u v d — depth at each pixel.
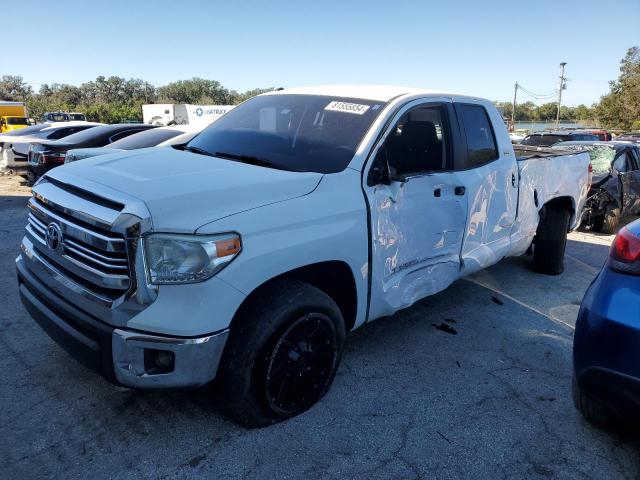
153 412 3.00
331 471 2.61
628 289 2.42
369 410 3.14
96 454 2.64
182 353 2.44
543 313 4.89
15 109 39.78
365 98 3.76
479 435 2.96
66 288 2.70
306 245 2.81
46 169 9.35
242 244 2.55
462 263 4.17
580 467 2.74
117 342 2.44
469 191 4.06
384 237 3.33
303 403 3.04
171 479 2.50
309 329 2.93
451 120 4.03
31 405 3.01
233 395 2.71
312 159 3.36
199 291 2.45
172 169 2.99
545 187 5.32
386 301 3.45
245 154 3.56
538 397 3.40
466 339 4.22
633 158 10.05
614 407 2.46
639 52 64.75
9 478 2.44
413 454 2.77
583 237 8.77
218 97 99.19
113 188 2.64
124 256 2.45
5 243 6.41
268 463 2.64
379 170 3.33
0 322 4.07
